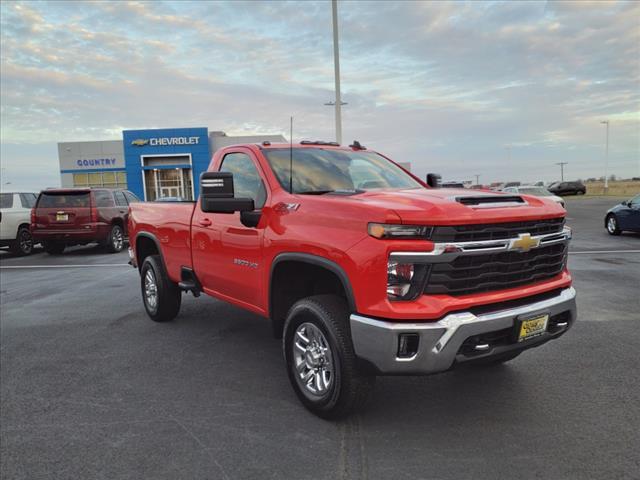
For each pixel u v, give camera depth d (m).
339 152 4.50
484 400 3.48
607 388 3.63
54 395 3.75
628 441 2.88
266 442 2.96
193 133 37.72
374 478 2.56
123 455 2.85
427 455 2.77
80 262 11.85
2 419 3.35
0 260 12.81
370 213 2.82
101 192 13.36
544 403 3.40
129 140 37.88
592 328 5.13
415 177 4.68
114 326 5.73
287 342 3.49
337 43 17.95
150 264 5.70
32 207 14.09
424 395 3.58
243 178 4.21
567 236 3.39
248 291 3.98
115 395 3.72
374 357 2.77
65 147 40.88
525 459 2.71
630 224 14.11
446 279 2.73
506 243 2.89
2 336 5.41
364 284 2.79
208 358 4.54
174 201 5.71
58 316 6.29
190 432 3.11
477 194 3.17
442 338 2.66
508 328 2.89
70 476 2.65
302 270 3.61
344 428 3.12
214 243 4.36
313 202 3.26
